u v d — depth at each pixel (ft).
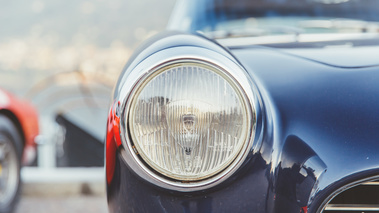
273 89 3.74
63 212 9.92
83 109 17.89
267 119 3.50
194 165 3.43
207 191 3.42
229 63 3.54
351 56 4.05
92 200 11.00
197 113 3.45
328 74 3.82
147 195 3.46
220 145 3.43
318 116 3.59
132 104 3.47
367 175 3.43
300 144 3.51
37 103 17.90
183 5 5.77
